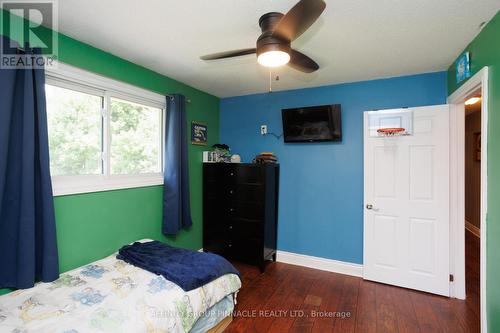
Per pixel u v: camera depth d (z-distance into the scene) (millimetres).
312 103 3283
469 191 5152
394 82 2855
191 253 2281
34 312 1473
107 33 1947
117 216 2424
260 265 3115
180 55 2348
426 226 2625
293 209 3400
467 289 2709
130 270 2018
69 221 2037
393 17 1683
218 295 1943
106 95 2326
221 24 1810
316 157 3262
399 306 2383
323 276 3025
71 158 2113
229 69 2693
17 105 1696
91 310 1507
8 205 1673
